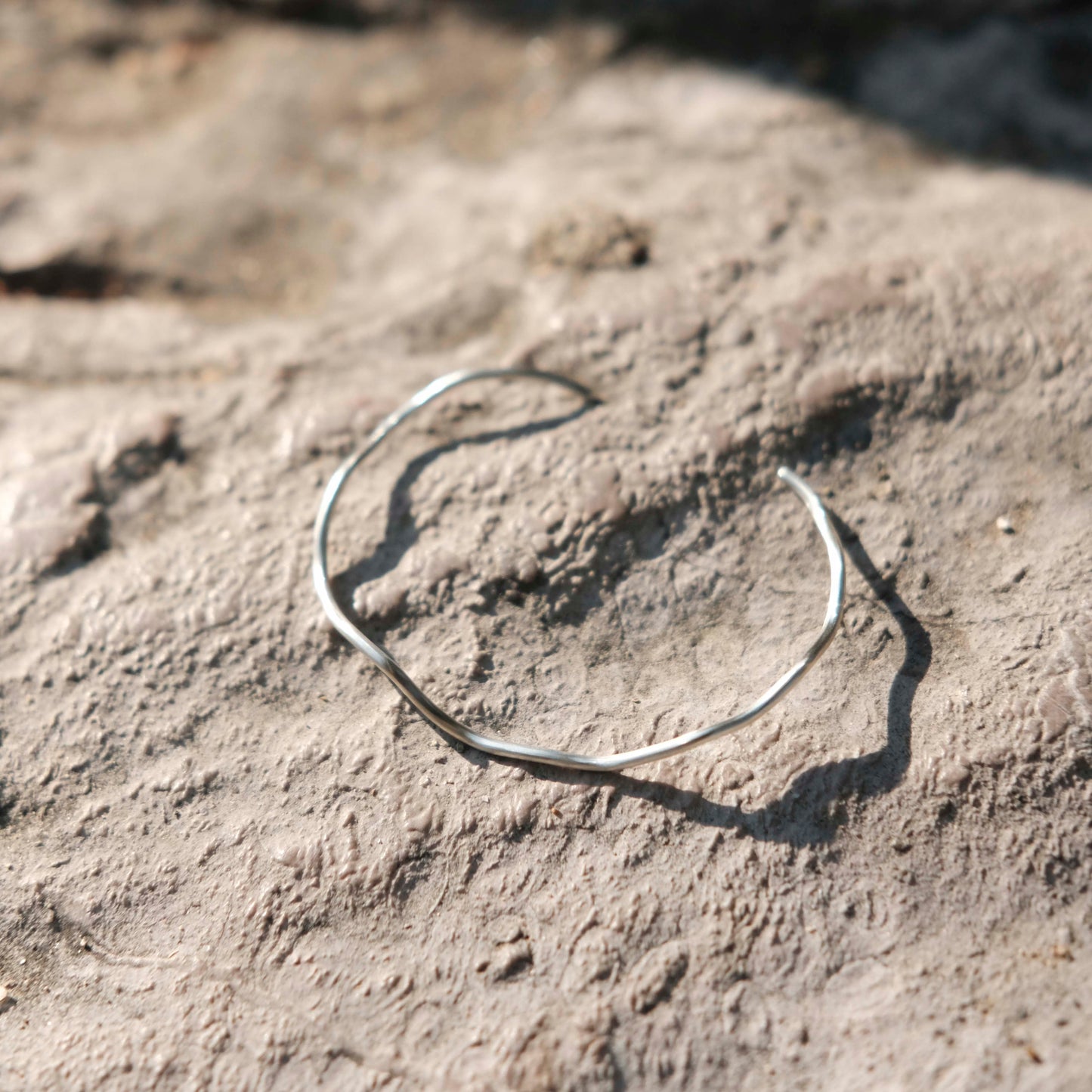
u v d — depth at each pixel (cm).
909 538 18
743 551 18
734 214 22
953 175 23
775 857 16
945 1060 15
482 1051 15
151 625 18
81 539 19
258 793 17
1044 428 19
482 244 22
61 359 21
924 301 20
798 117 24
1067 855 16
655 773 17
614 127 25
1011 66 24
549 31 28
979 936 16
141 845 17
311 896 16
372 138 27
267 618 18
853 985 16
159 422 20
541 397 19
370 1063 16
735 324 20
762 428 19
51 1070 16
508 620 18
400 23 29
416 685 17
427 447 19
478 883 16
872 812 16
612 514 18
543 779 17
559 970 16
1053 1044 15
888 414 19
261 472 19
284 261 24
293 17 29
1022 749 16
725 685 17
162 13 30
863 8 25
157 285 24
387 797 17
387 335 21
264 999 16
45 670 18
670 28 27
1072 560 18
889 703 17
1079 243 20
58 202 25
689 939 16
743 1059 15
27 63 29
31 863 17
